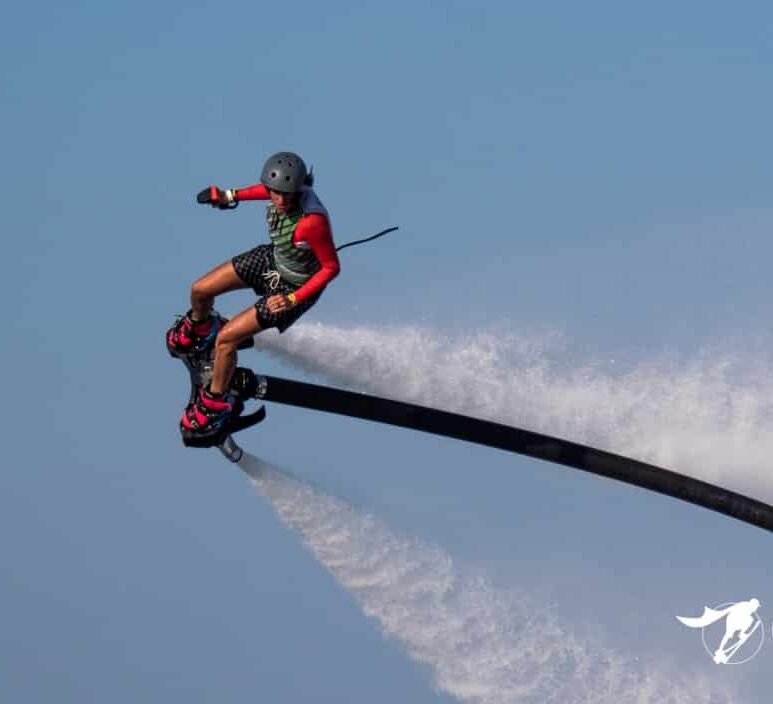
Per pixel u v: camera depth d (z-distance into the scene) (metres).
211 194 55.41
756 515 68.06
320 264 55.38
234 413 60.19
